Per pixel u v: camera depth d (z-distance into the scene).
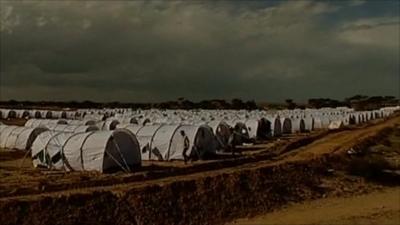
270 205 35.94
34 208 28.00
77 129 55.28
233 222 32.38
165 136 47.16
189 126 48.53
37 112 131.38
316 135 76.69
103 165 38.94
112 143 39.72
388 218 32.72
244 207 34.59
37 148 42.53
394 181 44.41
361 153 54.62
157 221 30.34
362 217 32.97
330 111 151.25
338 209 35.53
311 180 41.94
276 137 77.12
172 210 31.64
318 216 33.50
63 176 36.91
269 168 40.81
